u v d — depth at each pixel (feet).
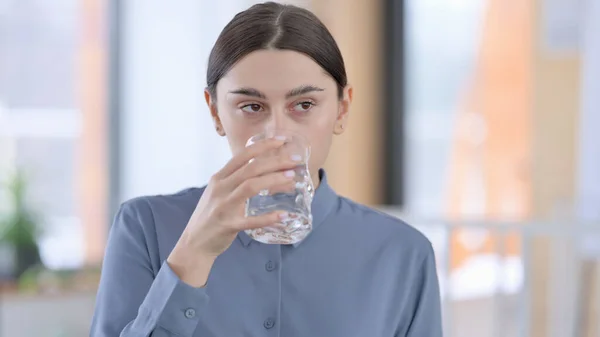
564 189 12.28
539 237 12.01
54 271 11.63
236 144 3.74
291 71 3.62
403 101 14.19
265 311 3.95
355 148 14.15
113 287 3.97
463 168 13.57
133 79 14.46
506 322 11.35
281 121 3.65
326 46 3.74
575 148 12.12
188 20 14.48
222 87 3.74
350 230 4.23
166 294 3.50
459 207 13.62
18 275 11.94
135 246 4.06
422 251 4.28
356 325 4.05
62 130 14.32
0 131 14.06
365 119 14.20
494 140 13.17
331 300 4.05
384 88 14.26
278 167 3.29
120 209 4.22
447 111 13.75
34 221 12.32
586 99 11.89
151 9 14.43
